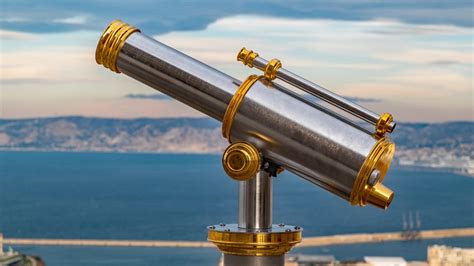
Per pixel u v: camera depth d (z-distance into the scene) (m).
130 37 1.41
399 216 4.56
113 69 1.44
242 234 1.36
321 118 1.33
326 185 1.35
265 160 1.38
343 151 1.31
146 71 1.40
